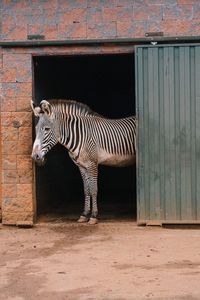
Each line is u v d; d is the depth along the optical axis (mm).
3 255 7418
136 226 9180
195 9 9023
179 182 9016
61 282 6055
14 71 9266
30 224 9219
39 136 9141
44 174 10844
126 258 7082
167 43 9055
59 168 12195
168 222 9023
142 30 9078
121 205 11906
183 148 9000
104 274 6336
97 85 14023
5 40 9250
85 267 6680
